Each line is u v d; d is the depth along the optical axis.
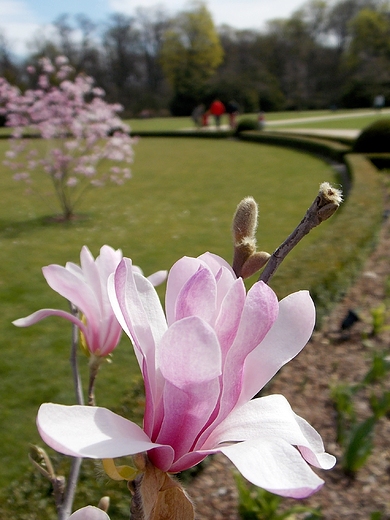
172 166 19.94
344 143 23.03
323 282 5.75
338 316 5.82
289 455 0.58
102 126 11.41
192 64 57.62
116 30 58.00
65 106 11.04
